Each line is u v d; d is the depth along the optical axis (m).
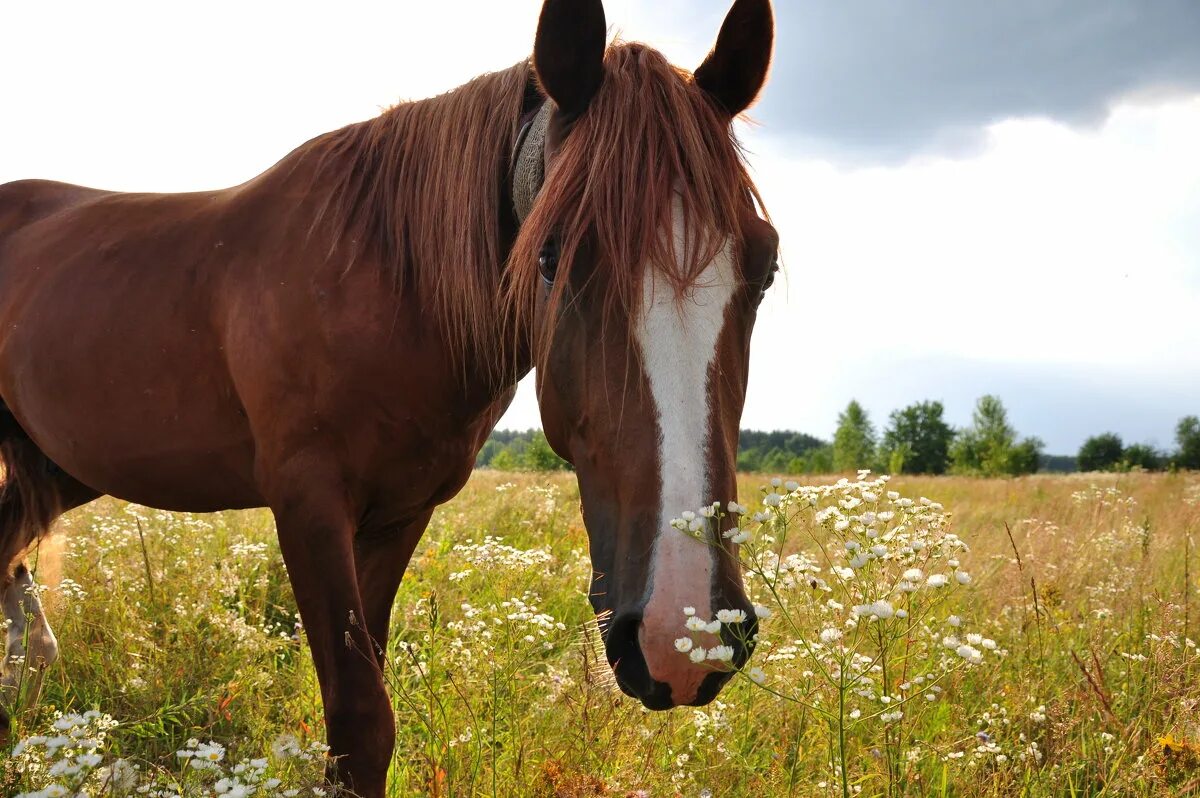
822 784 1.92
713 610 1.40
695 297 1.56
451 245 2.06
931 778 2.11
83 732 1.58
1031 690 2.57
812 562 2.99
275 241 2.17
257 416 2.08
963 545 1.98
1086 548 4.85
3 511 3.00
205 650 3.07
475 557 3.18
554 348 1.71
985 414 49.28
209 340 2.22
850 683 1.51
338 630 1.95
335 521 2.01
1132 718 2.35
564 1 1.77
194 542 4.13
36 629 2.83
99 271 2.47
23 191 3.20
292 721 2.60
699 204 1.58
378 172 2.20
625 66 1.82
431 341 2.09
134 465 2.38
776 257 1.78
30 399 2.60
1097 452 69.44
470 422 2.24
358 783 1.83
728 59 1.98
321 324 2.03
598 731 2.04
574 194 1.66
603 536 1.59
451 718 2.29
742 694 2.41
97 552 3.87
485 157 2.10
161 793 1.56
